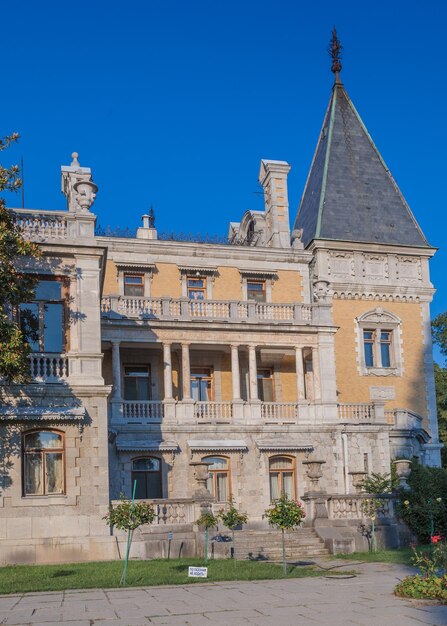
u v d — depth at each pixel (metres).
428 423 46.72
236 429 37.25
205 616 15.06
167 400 37.06
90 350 26.67
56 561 24.84
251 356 38.94
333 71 55.12
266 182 48.28
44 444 25.77
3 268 23.81
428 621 14.02
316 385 39.44
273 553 27.36
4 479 25.03
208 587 19.44
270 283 44.34
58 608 16.28
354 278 46.97
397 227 49.16
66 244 26.83
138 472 35.81
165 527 26.70
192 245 43.22
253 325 38.91
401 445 42.09
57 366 26.23
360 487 32.78
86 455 25.92
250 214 50.25
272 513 22.88
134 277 42.34
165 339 37.72
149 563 24.19
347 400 45.34
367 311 46.88
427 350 47.66
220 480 36.69
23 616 15.34
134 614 15.36
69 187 40.25
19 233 25.22
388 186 50.78
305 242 48.75
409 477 33.28
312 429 38.28
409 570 22.97
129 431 35.75
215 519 26.36
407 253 48.19
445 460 59.16
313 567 24.08
